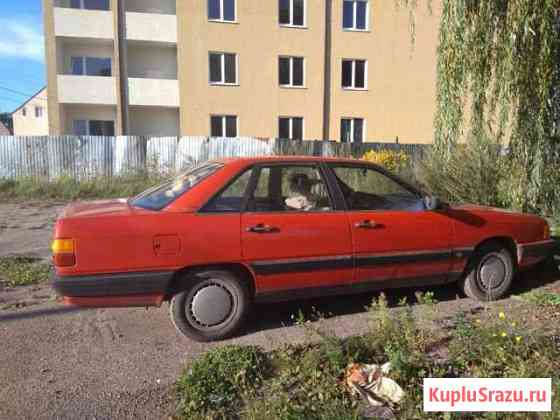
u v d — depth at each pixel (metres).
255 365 3.13
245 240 3.67
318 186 4.05
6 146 14.41
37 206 11.67
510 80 4.64
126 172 14.48
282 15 21.34
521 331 3.52
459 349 3.20
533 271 5.72
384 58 22.30
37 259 6.42
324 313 4.37
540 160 5.13
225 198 3.73
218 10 20.78
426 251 4.29
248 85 21.14
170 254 3.51
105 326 4.07
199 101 20.80
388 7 22.05
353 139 22.56
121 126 20.69
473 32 4.91
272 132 21.55
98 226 3.40
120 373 3.21
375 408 2.67
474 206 4.85
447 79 5.16
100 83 20.50
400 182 4.42
